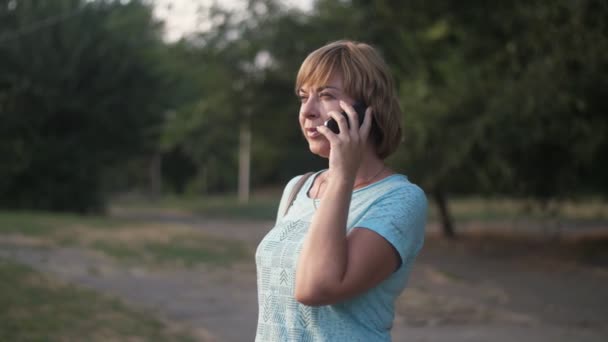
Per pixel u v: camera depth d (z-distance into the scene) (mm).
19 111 24062
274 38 17641
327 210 1637
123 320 7668
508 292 11312
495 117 12703
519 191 14734
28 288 8586
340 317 1703
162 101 26078
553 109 12305
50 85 23641
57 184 25797
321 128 1710
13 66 22984
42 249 13016
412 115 13789
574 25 11906
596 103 12727
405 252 1703
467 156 13711
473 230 21984
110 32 24156
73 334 6789
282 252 1782
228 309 8984
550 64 12367
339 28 17391
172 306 8969
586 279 12961
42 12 18734
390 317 1774
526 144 12852
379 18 15750
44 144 24953
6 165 24531
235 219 27719
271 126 21531
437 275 12820
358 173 1843
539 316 9297
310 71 1842
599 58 11867
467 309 9578
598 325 8773
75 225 17266
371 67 1819
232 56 18500
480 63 14836
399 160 13586
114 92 25078
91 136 25984
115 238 15430
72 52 23781
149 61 25234
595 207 28938
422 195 1784
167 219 26297
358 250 1640
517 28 13641
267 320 1788
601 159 13836
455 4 14250
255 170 55531
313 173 2008
